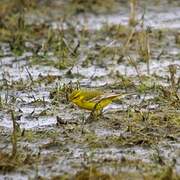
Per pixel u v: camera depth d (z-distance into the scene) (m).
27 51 27.91
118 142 16.81
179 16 34.22
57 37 28.77
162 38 29.61
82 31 29.92
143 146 16.61
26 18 33.19
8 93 21.86
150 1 36.81
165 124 17.98
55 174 15.02
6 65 25.73
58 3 35.50
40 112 19.62
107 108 19.80
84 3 35.47
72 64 25.39
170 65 24.47
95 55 26.69
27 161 15.63
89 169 14.92
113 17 34.00
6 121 18.89
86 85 22.62
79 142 16.92
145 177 14.46
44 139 17.28
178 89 21.75
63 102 20.41
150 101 20.38
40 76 23.70
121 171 14.95
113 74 23.97
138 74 23.06
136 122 18.27
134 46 27.62
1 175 15.18
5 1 33.91
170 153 16.17
